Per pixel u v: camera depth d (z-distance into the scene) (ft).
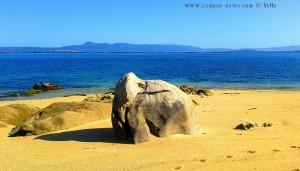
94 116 55.88
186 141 40.81
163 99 42.86
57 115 51.75
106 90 131.85
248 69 252.01
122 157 35.91
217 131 46.93
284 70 236.22
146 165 33.35
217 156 35.76
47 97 112.27
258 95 101.81
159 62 404.57
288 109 68.13
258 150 37.86
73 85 150.00
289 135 44.86
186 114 43.47
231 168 32.30
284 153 36.76
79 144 41.63
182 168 32.37
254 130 47.85
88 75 202.39
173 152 37.11
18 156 37.55
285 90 126.31
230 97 95.76
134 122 41.65
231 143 40.57
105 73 218.18
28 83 159.84
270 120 56.13
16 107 62.34
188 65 326.85
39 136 47.34
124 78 43.78
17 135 49.39
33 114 57.26
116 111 42.55
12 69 258.78
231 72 222.89
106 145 40.70
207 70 246.47
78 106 57.36
